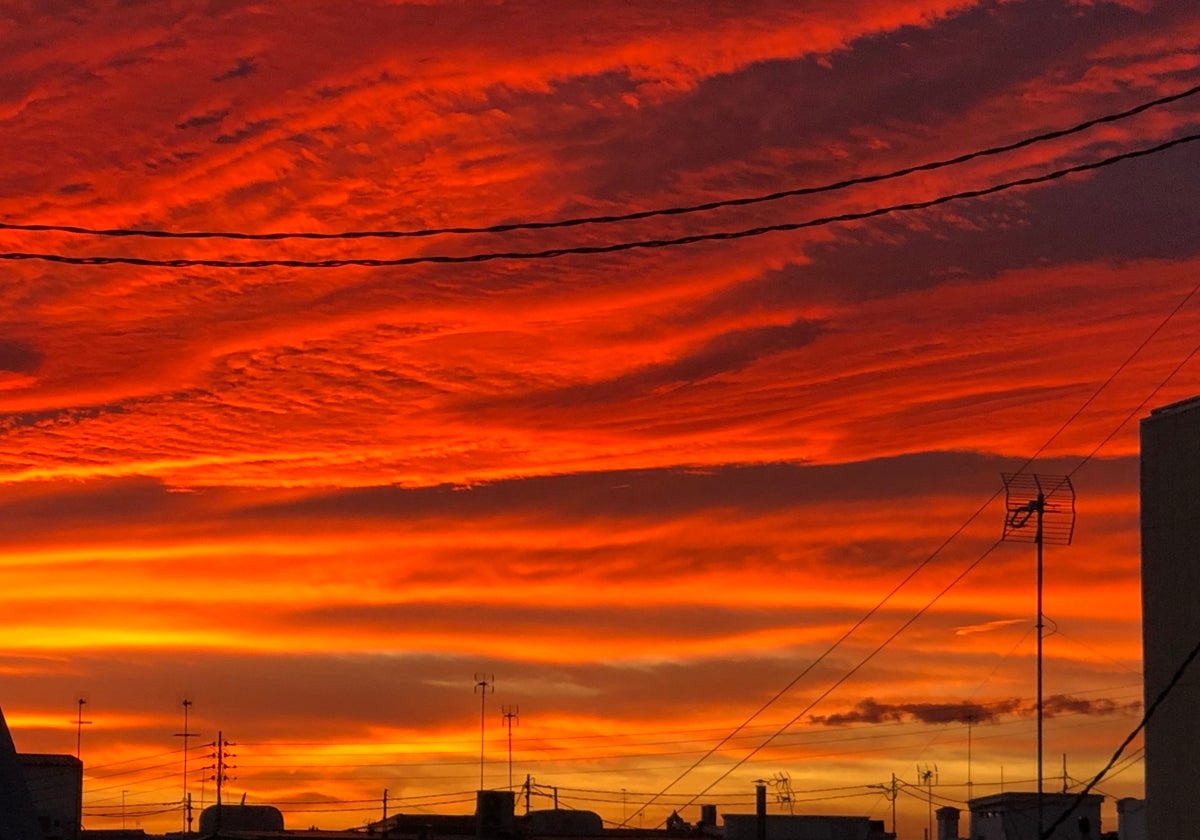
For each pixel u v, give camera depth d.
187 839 54.44
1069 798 47.88
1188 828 27.48
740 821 54.56
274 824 55.66
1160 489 28.91
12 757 23.03
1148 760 28.47
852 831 55.91
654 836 56.28
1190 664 27.81
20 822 22.59
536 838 52.72
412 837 48.88
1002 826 49.38
